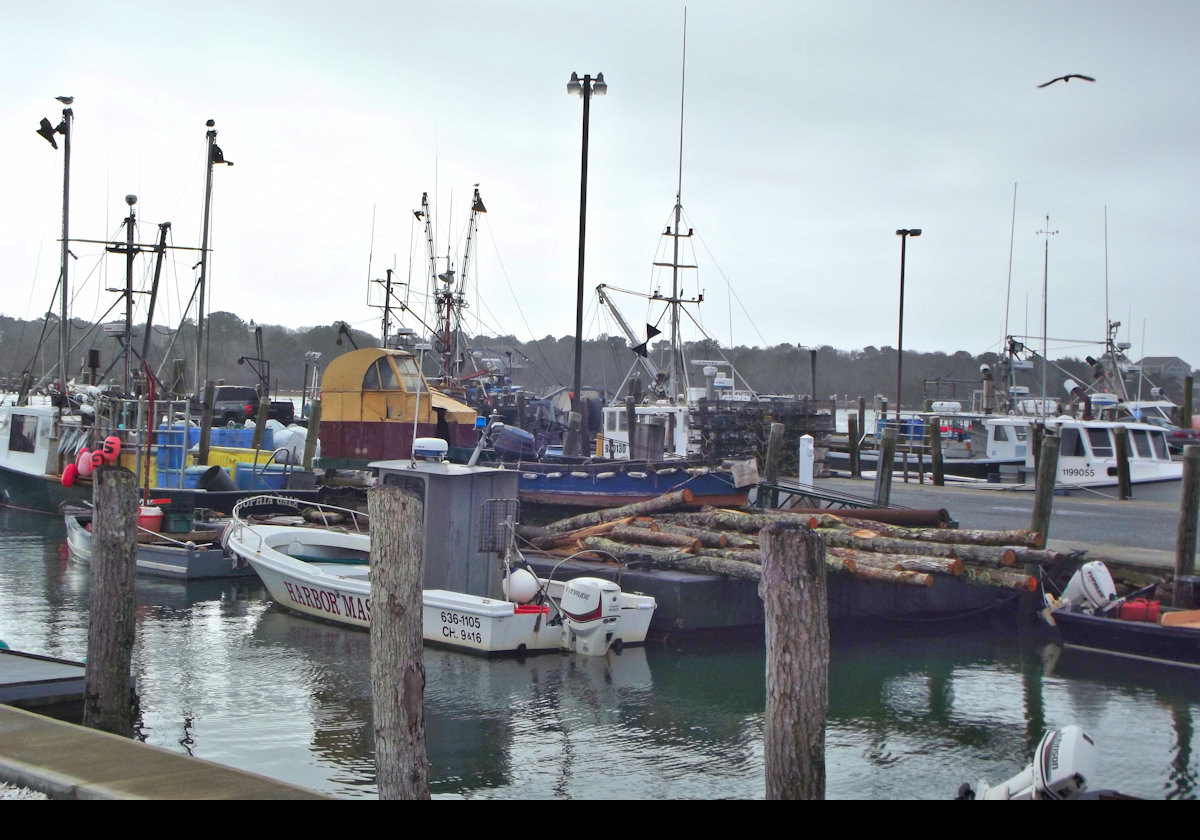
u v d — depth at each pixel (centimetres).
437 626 1475
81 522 2433
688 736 1128
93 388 3164
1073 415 4334
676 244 3600
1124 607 1579
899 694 1338
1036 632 1698
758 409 3194
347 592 1576
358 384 2634
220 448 2939
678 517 1819
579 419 2617
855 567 1548
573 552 1780
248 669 1358
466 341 4238
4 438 3036
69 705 998
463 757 1054
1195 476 1650
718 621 1558
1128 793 1007
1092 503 3022
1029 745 1132
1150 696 1334
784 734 722
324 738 1095
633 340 3844
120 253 2823
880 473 2489
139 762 691
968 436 4056
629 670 1390
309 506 2397
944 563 1514
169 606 1764
